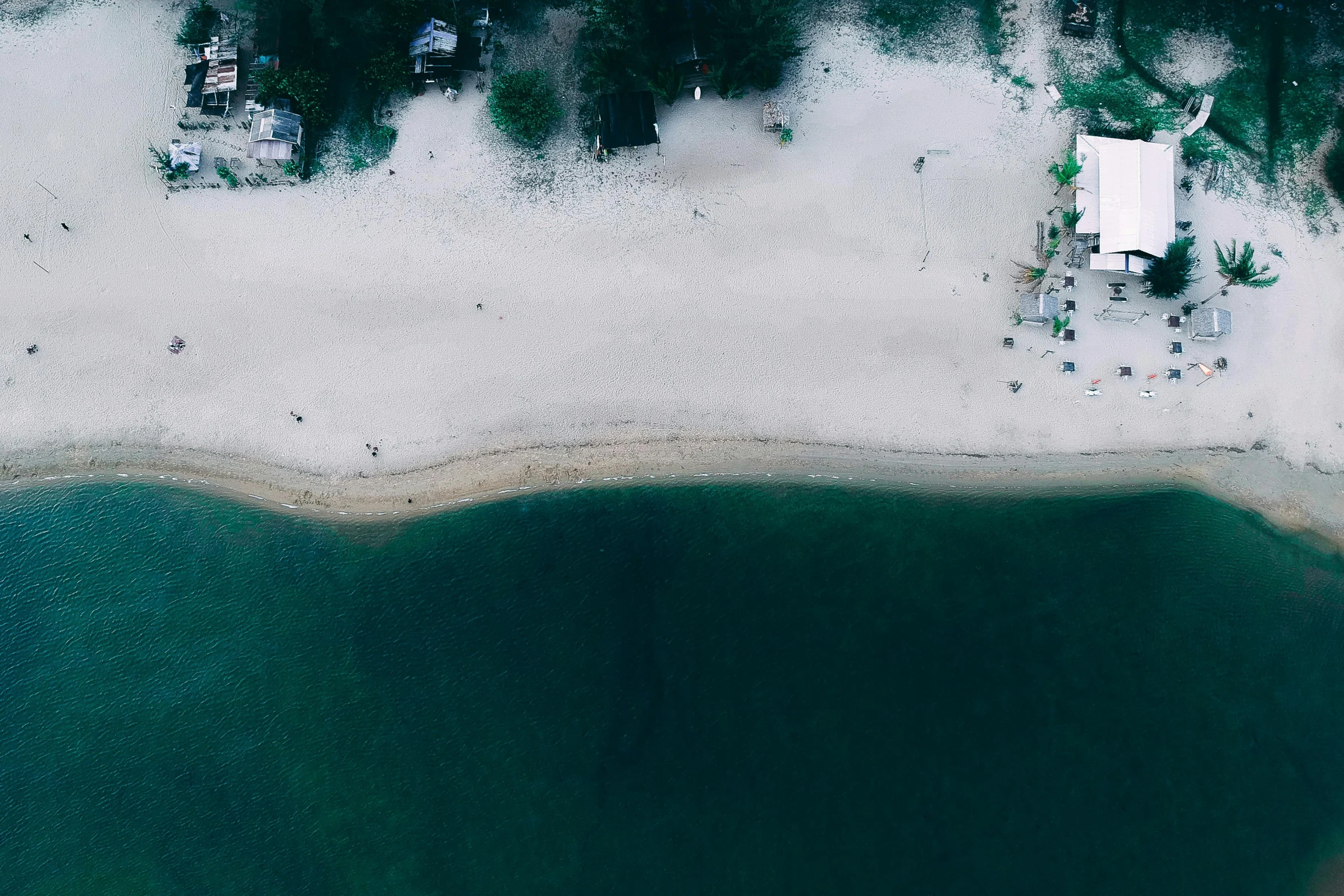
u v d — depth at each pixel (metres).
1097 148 41.28
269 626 42.12
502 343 42.88
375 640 41.88
